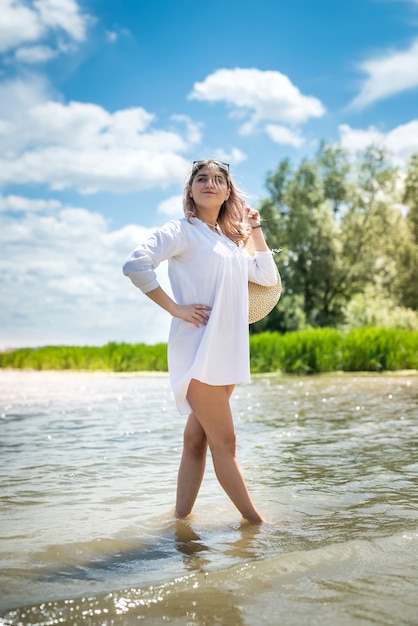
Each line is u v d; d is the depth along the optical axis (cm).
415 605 199
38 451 500
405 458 465
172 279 324
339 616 190
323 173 4672
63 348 1852
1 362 1817
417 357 1473
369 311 2527
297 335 1527
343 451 494
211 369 307
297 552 247
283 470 430
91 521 310
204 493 377
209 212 334
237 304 317
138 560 250
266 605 199
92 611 194
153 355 1645
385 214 4450
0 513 324
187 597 205
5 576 230
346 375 1366
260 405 798
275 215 4447
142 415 720
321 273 4288
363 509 329
